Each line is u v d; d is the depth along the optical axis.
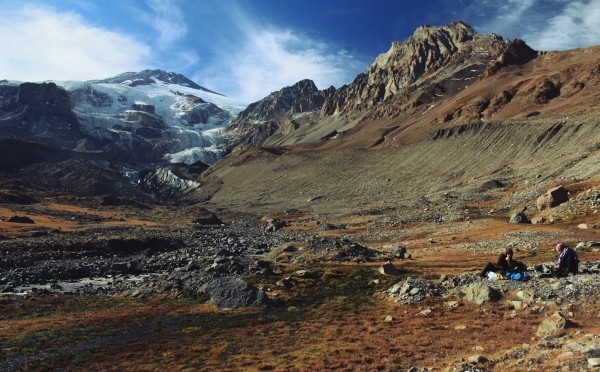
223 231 124.12
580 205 70.06
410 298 33.31
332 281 41.62
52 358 24.64
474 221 82.69
